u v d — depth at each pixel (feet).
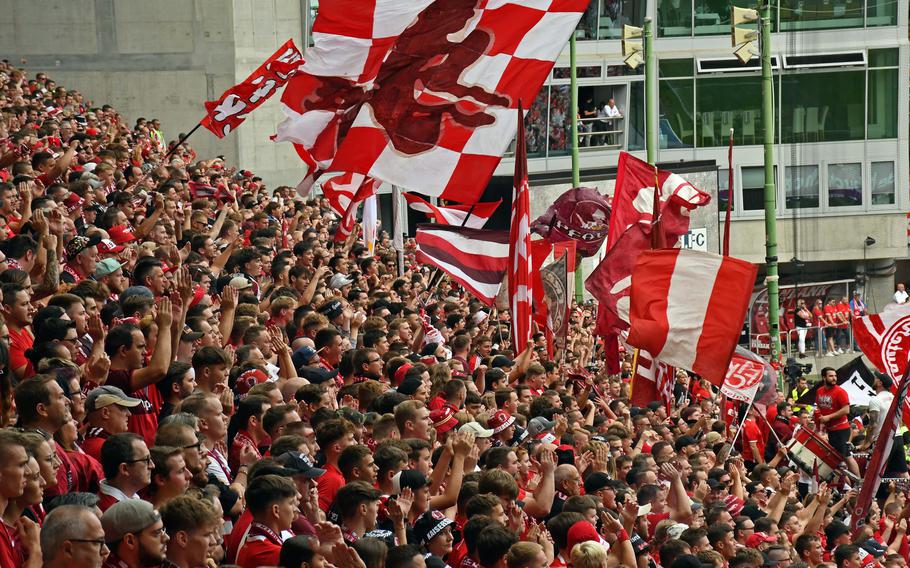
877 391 77.41
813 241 176.14
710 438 62.85
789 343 159.53
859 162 172.96
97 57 158.81
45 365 29.45
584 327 97.55
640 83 186.60
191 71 161.38
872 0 167.43
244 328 44.06
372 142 53.01
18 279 36.73
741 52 101.35
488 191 187.32
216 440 31.60
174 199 64.34
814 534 53.62
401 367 47.37
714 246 141.90
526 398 54.29
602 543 34.32
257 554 26.32
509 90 53.98
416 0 51.98
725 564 41.73
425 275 96.22
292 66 58.39
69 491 26.61
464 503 33.99
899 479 69.62
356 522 29.66
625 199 67.36
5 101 89.45
